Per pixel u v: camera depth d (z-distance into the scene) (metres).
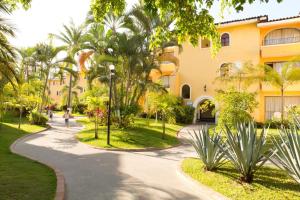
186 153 12.42
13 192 5.66
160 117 26.98
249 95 15.05
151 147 13.57
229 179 7.02
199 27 6.71
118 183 7.09
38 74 34.97
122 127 18.69
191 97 27.62
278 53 24.06
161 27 7.20
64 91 47.62
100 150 12.65
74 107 44.84
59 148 12.88
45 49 28.02
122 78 19.91
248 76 20.73
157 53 21.03
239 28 25.84
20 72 15.69
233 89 15.83
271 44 25.03
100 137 15.41
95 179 7.46
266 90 24.20
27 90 23.58
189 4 6.48
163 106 17.41
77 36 29.61
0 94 14.80
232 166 8.62
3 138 14.66
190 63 28.05
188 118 26.02
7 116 27.16
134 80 20.08
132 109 19.75
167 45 19.58
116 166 9.26
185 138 17.81
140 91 20.39
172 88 28.27
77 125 25.30
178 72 28.39
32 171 7.75
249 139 6.79
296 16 23.00
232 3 5.95
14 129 18.73
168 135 18.16
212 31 6.87
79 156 11.02
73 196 5.98
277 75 20.03
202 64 27.42
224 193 6.04
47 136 17.12
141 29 19.80
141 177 7.78
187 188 6.72
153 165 9.55
